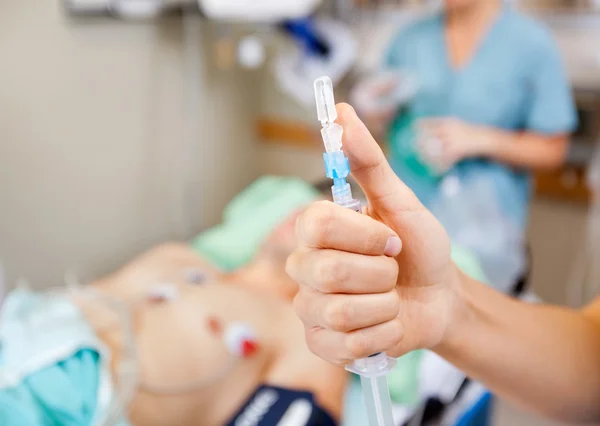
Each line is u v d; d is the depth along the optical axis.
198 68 1.82
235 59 1.95
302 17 1.62
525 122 1.55
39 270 1.48
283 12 1.58
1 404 0.82
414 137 1.55
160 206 1.82
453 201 1.52
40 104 1.40
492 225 1.50
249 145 2.15
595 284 1.85
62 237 1.52
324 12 1.94
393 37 1.65
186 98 1.82
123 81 1.61
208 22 1.82
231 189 2.11
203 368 1.03
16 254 1.42
